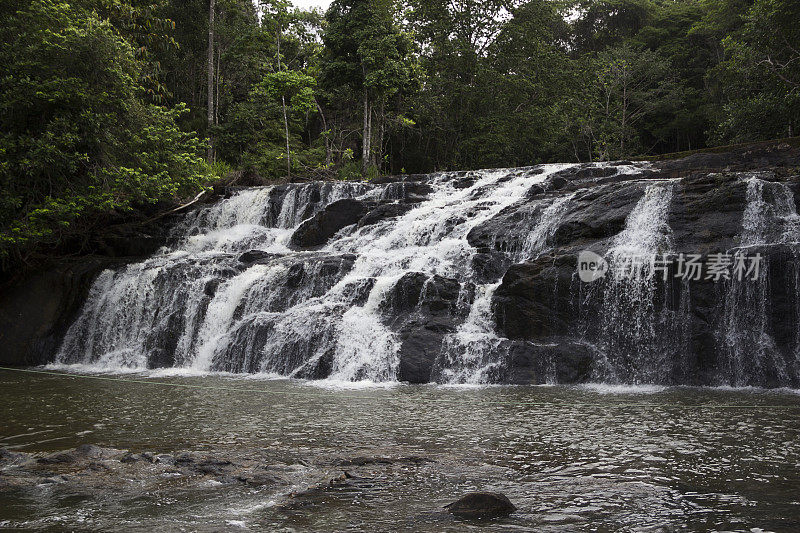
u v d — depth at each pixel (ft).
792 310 35.58
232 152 106.52
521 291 41.16
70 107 61.26
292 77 97.55
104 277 58.03
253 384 38.11
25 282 60.44
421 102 127.75
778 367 35.06
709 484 16.53
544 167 67.56
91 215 69.72
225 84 126.93
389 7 121.49
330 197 70.18
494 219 52.37
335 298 46.85
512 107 135.33
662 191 44.42
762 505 14.71
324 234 63.41
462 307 42.83
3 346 55.31
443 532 13.05
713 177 43.68
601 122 137.59
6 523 13.96
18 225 57.62
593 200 47.98
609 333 39.01
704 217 41.45
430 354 39.45
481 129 131.13
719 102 126.72
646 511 14.37
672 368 36.96
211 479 17.42
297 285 49.93
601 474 17.69
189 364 48.91
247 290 50.67
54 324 56.75
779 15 70.85
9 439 23.72
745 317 36.45
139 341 52.29
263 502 15.30
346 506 14.90
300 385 37.50
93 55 60.59
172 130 70.64
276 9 102.73
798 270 35.58
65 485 16.83
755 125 79.41
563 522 13.64
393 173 141.49
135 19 78.23
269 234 66.69
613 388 35.32
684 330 37.22
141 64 72.49
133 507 14.98
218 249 65.67
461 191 66.13
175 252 64.54
